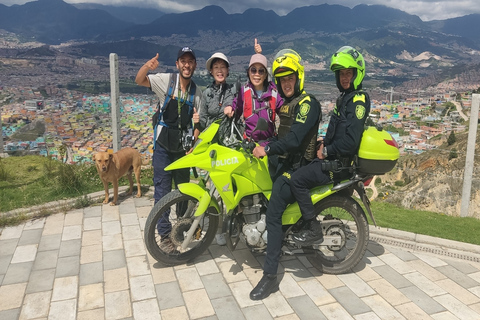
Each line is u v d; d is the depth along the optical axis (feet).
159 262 11.74
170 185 13.69
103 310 9.57
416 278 11.28
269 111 12.38
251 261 12.19
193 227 11.27
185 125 13.21
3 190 18.78
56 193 18.39
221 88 14.02
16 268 11.51
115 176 16.62
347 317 9.45
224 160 10.54
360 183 10.78
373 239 13.89
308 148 10.52
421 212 18.63
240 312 9.59
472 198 26.13
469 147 17.89
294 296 10.32
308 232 10.78
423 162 42.63
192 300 10.05
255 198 11.04
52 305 9.73
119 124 21.34
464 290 10.68
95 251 12.64
